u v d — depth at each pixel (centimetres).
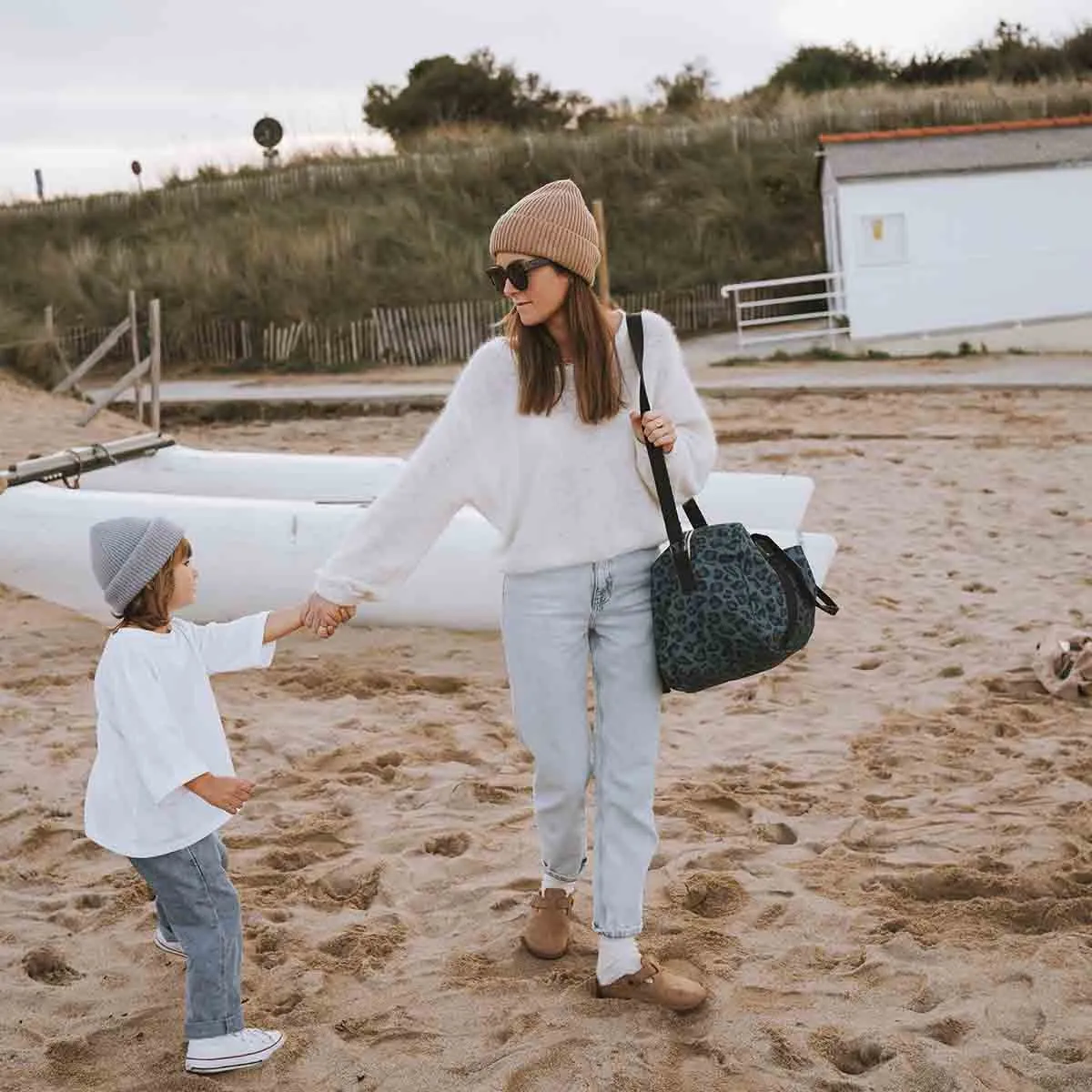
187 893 309
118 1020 332
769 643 309
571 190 308
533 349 309
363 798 485
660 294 2400
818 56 3906
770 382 1758
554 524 314
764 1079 303
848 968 356
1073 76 3622
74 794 490
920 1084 300
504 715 584
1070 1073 302
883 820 464
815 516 1009
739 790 495
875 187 2077
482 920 388
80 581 706
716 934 374
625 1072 304
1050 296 2102
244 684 622
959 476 1152
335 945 372
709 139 2812
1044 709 582
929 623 722
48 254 2480
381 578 325
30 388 1716
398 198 2672
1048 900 389
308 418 1748
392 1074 309
